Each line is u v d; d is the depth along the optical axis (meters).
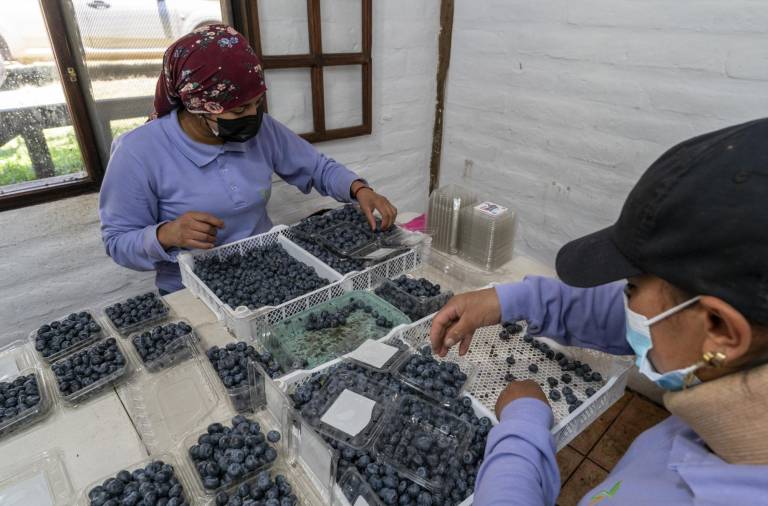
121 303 1.15
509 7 1.90
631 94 1.63
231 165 1.39
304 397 0.82
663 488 0.50
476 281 1.32
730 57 1.37
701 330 0.44
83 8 1.42
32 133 1.48
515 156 2.10
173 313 1.15
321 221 1.53
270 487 0.69
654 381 0.53
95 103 1.55
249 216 1.49
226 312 1.06
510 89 2.02
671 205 0.41
